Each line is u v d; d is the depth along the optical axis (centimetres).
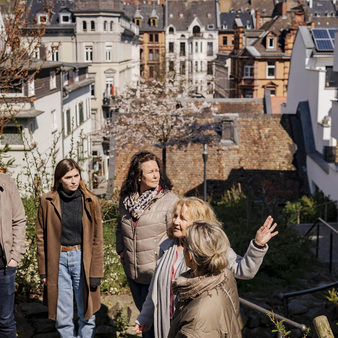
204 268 307
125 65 7225
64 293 513
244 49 6844
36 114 2803
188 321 297
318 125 2972
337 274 1048
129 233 488
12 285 477
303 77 3775
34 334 598
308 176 2958
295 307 768
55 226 500
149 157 476
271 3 11300
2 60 1027
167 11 10688
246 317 711
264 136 3150
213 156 3031
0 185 467
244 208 1470
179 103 3366
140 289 503
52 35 6550
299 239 1154
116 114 3306
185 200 394
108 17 6494
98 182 994
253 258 366
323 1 12519
